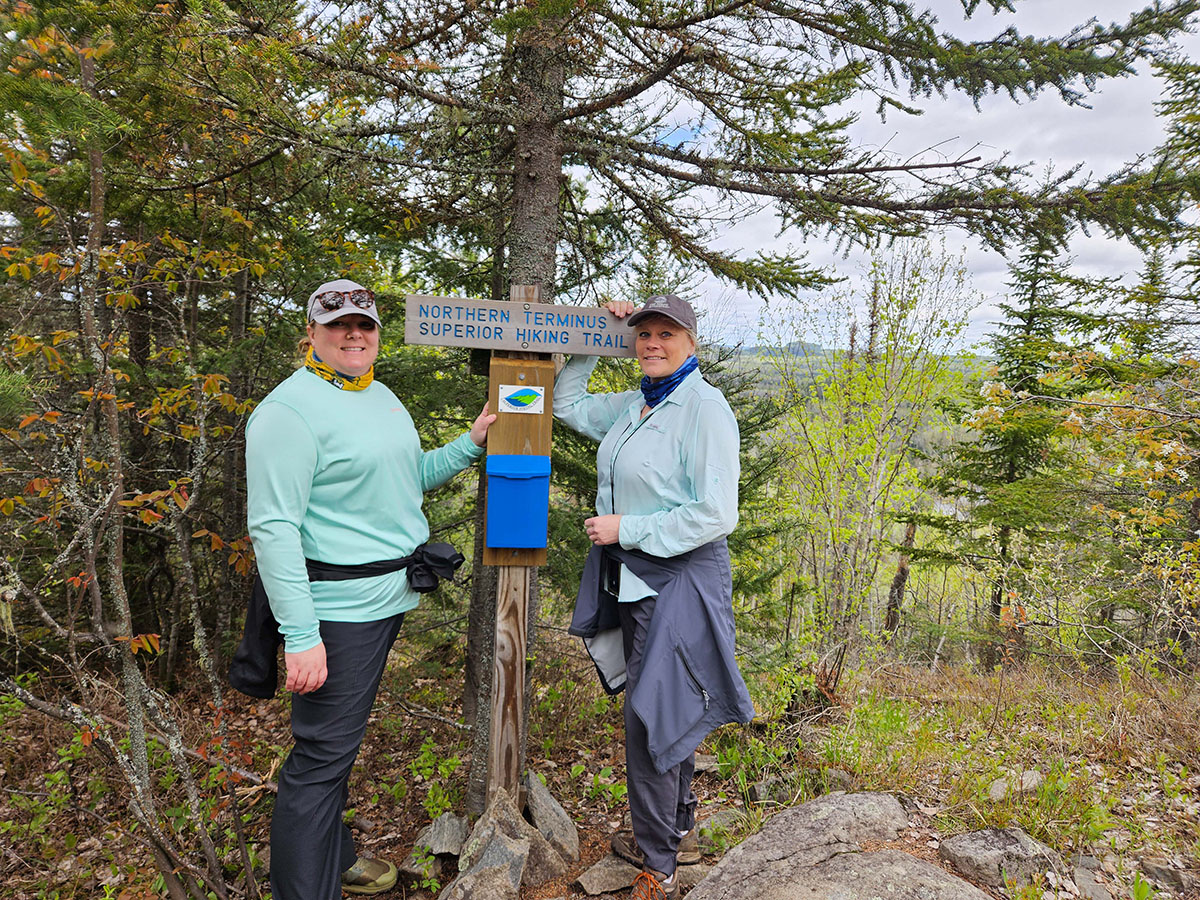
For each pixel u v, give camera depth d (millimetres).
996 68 2412
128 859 3188
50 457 2422
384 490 2084
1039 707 3900
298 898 1991
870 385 7492
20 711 4551
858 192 2963
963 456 9766
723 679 2074
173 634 5898
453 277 4387
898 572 10453
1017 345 8969
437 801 3145
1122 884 2090
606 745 3730
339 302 1973
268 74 2359
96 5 1944
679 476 2119
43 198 2166
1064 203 2705
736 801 2852
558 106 2994
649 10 2318
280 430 1894
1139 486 7090
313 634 1921
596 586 2270
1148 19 2375
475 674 4168
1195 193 2443
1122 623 7637
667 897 2133
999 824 2367
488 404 2424
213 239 3668
